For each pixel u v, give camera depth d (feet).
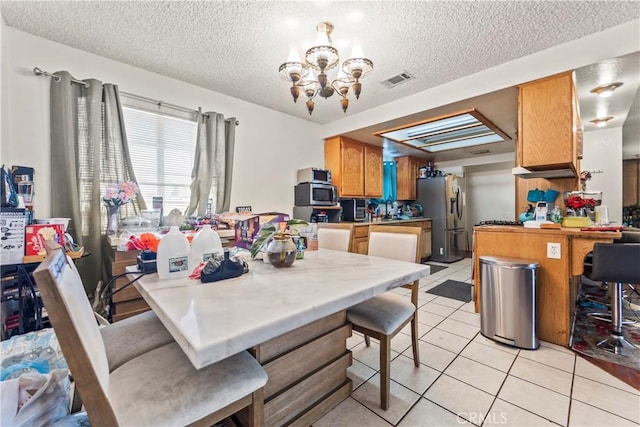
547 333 6.75
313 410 4.14
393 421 4.22
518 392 4.86
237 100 10.78
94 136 7.39
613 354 6.08
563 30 6.71
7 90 6.40
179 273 4.05
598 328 7.47
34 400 3.01
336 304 3.09
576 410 4.41
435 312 8.66
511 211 18.89
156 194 8.91
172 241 4.06
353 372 5.49
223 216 9.09
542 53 7.58
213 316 2.57
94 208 7.37
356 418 4.28
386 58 7.92
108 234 7.29
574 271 6.58
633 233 7.61
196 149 9.45
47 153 6.98
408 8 5.96
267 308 2.77
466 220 20.20
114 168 7.75
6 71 6.38
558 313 6.63
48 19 6.29
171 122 9.21
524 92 7.95
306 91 6.41
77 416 3.12
